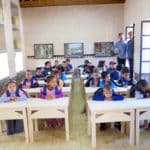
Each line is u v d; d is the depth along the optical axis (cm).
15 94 351
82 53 904
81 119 418
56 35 904
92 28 898
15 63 745
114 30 896
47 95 354
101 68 655
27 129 325
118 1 873
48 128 377
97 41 904
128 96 389
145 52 682
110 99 334
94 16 891
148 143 315
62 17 894
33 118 321
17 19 814
